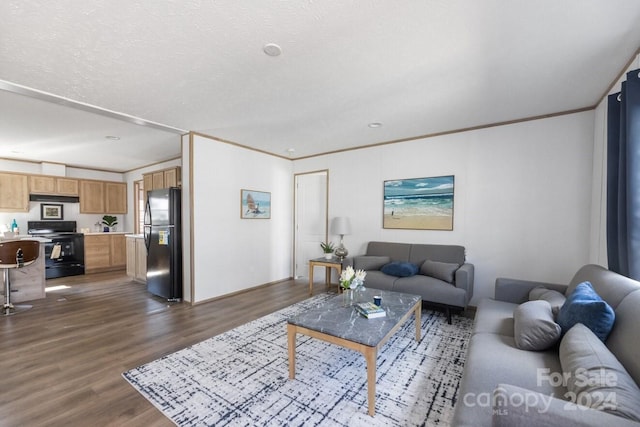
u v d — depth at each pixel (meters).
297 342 2.71
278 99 2.79
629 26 1.70
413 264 3.71
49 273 5.52
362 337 1.83
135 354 2.46
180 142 4.43
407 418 1.69
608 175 2.19
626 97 1.88
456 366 2.26
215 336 2.84
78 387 1.98
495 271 3.51
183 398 1.87
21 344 2.66
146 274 4.86
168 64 2.14
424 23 1.69
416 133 3.92
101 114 3.12
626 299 1.49
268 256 5.01
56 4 1.50
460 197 3.74
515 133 3.40
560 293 2.35
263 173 4.91
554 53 2.00
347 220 4.46
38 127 3.67
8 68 2.17
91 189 6.47
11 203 5.39
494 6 1.55
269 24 1.69
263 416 1.70
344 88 2.55
